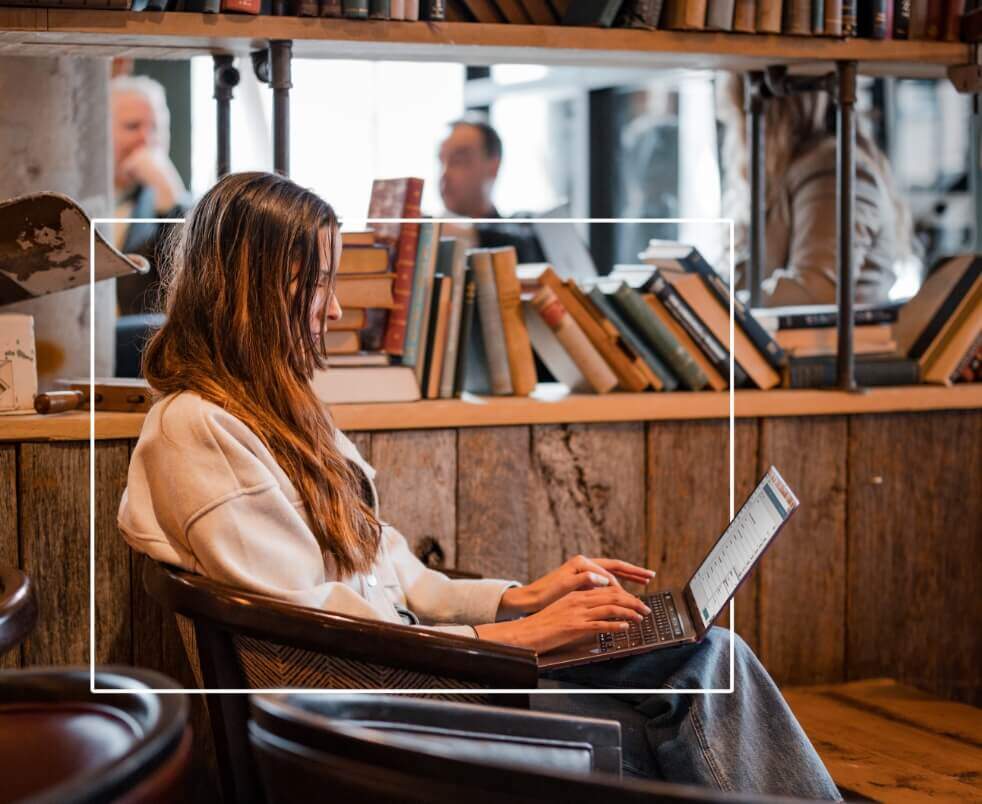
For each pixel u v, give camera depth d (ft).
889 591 8.47
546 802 2.87
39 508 6.51
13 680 3.20
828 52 7.91
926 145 13.29
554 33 7.41
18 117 7.66
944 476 8.52
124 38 6.95
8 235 6.26
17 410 6.64
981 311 8.58
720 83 12.34
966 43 8.22
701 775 5.28
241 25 6.89
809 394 8.05
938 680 8.64
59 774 2.72
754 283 9.44
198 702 6.86
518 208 14.75
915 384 8.50
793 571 8.24
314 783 3.14
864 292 11.12
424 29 7.22
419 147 14.80
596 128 14.51
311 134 14.46
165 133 13.91
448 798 2.96
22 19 6.55
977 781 6.63
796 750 5.37
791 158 11.39
